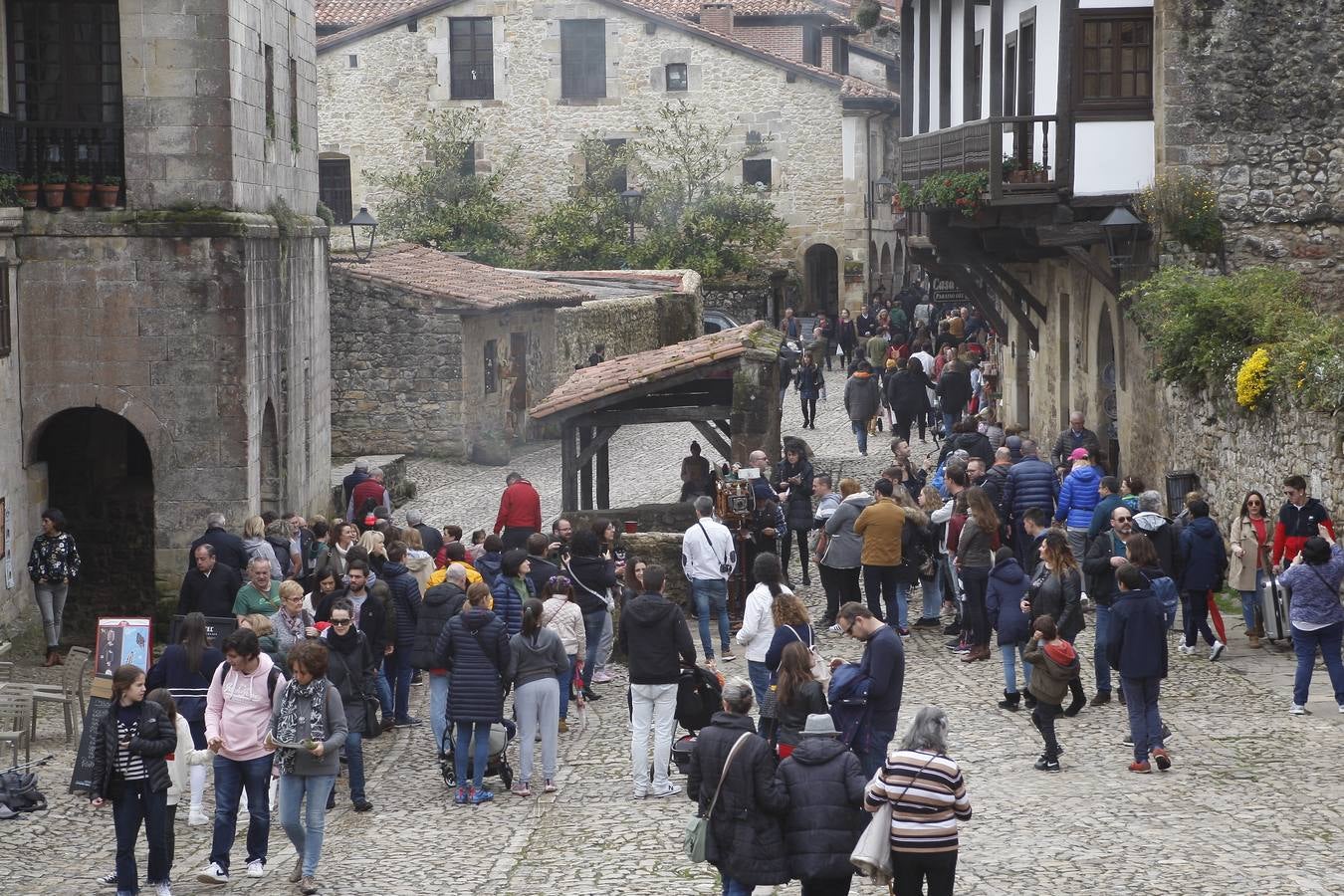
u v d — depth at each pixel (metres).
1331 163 25.41
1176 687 18.31
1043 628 15.41
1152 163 25.91
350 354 38.25
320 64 61.12
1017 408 35.94
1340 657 16.94
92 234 23.09
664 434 41.56
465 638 15.56
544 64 60.75
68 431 25.59
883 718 13.45
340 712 13.22
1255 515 19.77
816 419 42.69
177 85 23.06
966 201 26.28
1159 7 25.45
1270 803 14.09
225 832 13.53
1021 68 28.53
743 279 60.12
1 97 23.16
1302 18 25.25
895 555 21.19
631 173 60.84
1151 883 12.09
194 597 19.27
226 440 23.41
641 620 15.30
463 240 59.16
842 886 10.85
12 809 15.62
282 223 25.89
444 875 13.28
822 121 60.78
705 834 11.07
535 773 16.70
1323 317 23.23
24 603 23.00
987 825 13.75
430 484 35.97
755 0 67.69
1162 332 24.27
